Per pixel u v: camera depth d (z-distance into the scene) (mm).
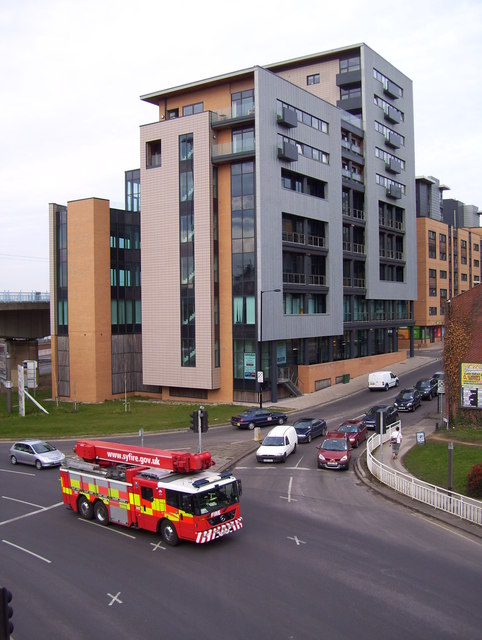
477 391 32719
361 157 65562
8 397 47844
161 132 50875
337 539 18094
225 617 13102
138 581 15258
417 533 18547
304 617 13008
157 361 52094
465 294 33000
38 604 14055
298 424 35531
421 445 29891
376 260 67938
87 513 21000
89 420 43281
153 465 19594
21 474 28453
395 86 71875
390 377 54594
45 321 67812
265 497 23156
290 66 69625
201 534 17188
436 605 13484
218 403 49375
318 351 57844
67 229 54719
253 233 47594
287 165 50375
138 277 56875
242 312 48469
